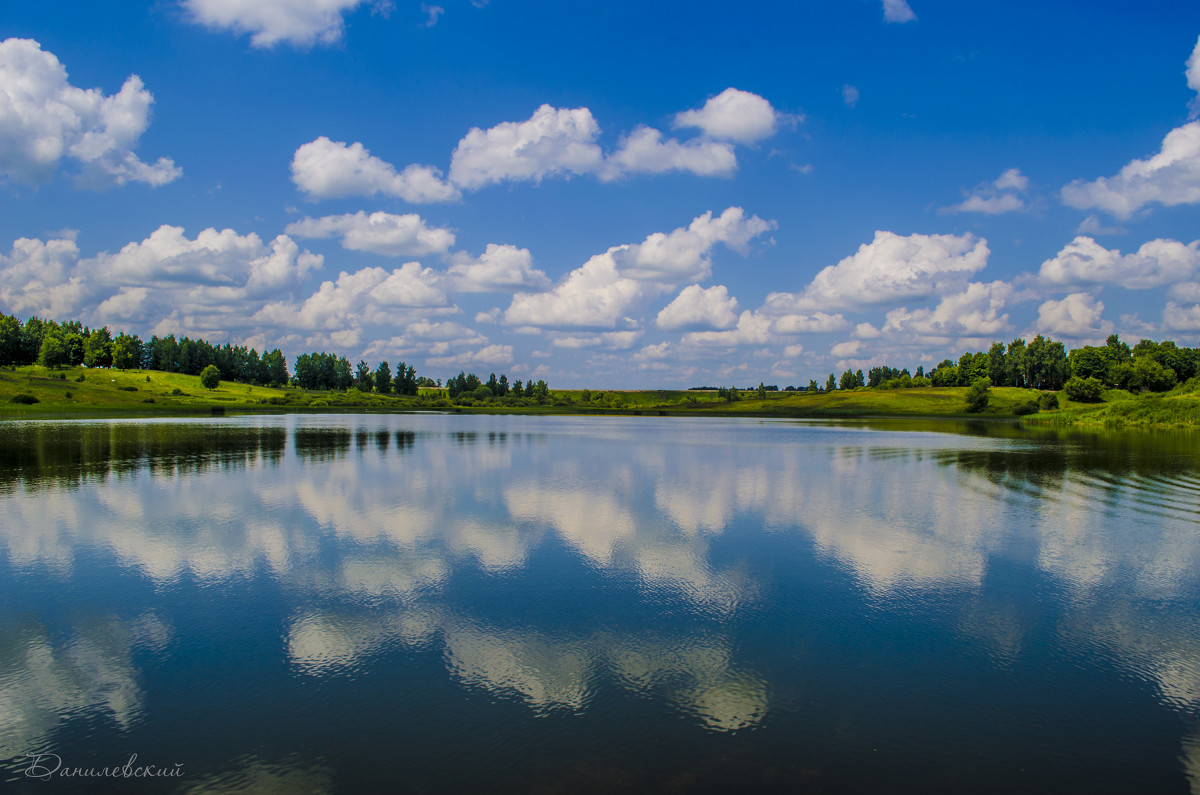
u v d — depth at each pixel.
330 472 38.75
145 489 31.45
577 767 9.09
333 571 18.02
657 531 23.27
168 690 11.30
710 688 11.41
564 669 12.08
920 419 153.62
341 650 12.88
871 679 11.83
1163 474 40.53
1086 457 52.03
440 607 15.29
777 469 43.31
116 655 12.67
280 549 20.31
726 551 20.50
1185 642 13.60
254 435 70.50
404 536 22.14
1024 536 22.78
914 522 25.19
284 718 10.39
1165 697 11.28
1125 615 15.12
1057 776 9.03
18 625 14.15
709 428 106.88
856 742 9.80
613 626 14.16
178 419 107.56
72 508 26.58
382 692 11.22
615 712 10.60
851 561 19.41
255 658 12.52
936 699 11.12
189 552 19.88
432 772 8.98
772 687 11.48
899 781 8.86
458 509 27.14
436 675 11.85
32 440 59.41
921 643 13.43
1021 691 11.45
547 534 22.62
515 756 9.35
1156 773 9.12
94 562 18.73
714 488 33.94
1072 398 181.38
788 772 9.02
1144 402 117.69
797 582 17.33
